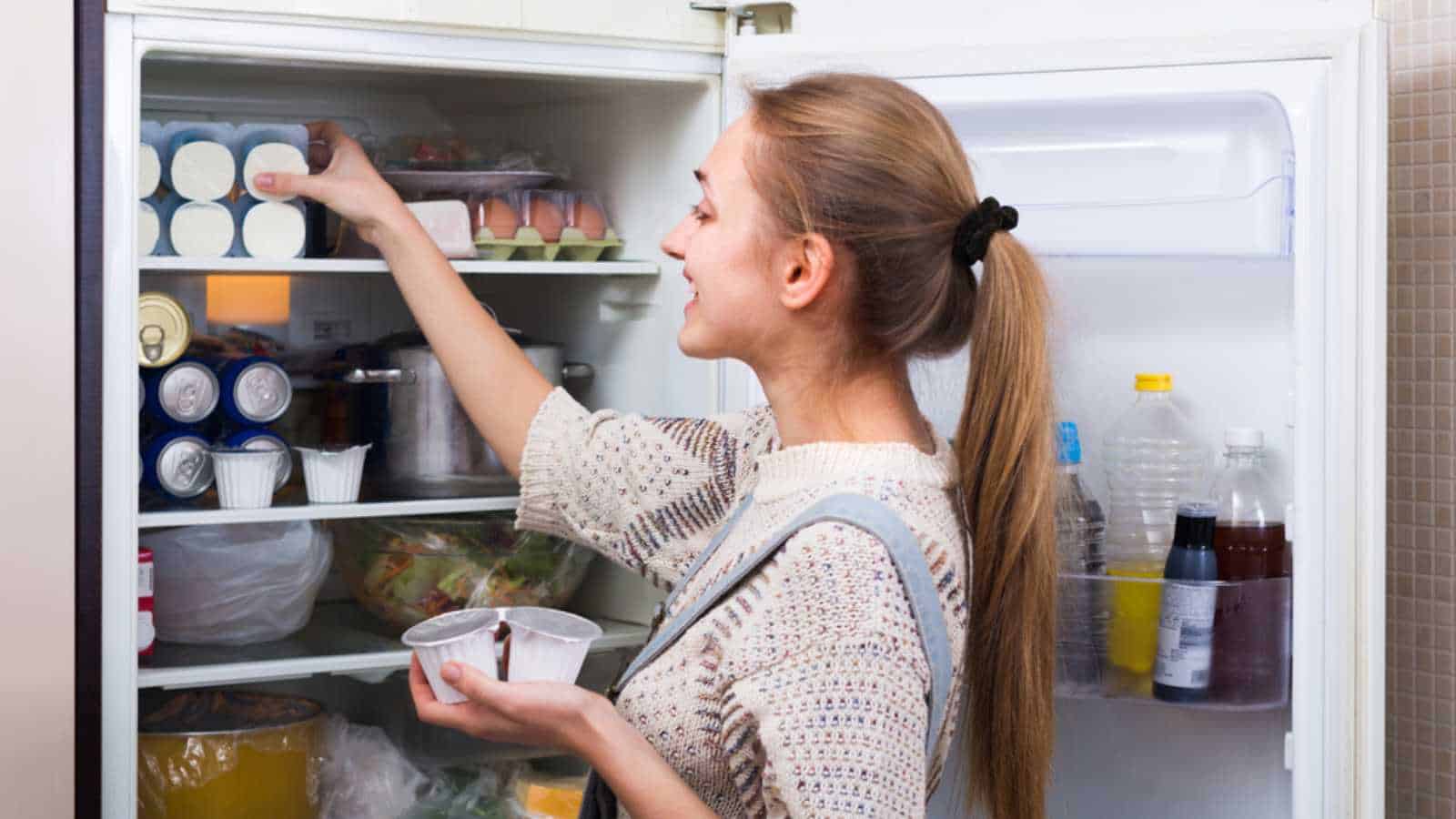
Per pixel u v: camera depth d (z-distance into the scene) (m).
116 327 1.52
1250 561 1.68
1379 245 1.57
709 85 1.79
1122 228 1.71
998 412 1.13
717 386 1.80
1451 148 1.87
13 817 1.48
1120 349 1.80
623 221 1.95
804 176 1.12
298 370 1.87
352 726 1.88
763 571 1.11
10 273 1.45
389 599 1.82
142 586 1.59
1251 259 1.68
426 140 1.88
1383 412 1.58
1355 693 1.60
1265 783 1.78
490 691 1.13
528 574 1.86
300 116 1.85
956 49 1.67
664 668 1.15
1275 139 1.67
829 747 1.00
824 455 1.15
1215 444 1.77
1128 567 1.75
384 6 1.61
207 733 1.71
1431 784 1.92
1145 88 1.63
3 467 1.46
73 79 1.47
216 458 1.66
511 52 1.69
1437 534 1.91
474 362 1.61
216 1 1.53
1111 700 1.72
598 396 2.03
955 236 1.15
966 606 1.12
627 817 1.20
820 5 1.75
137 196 1.52
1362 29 1.56
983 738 1.17
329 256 1.75
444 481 1.80
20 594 1.47
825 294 1.14
